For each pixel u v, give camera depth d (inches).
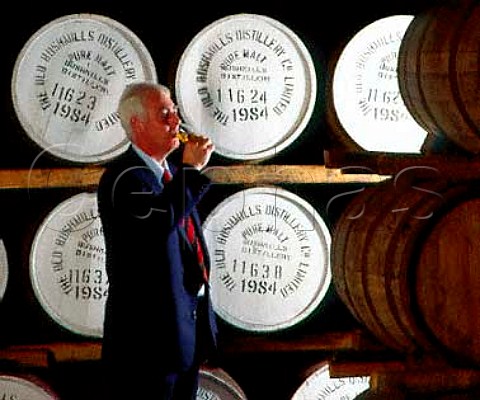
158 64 315.6
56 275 282.8
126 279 239.8
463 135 257.1
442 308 244.5
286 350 298.7
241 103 290.0
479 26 245.6
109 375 247.8
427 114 266.7
